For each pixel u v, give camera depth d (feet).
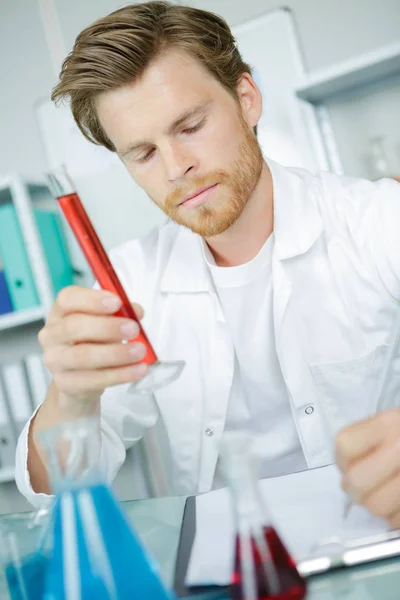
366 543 1.94
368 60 6.82
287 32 7.82
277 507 2.43
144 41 3.47
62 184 2.62
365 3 7.78
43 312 7.70
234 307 4.47
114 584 1.49
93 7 8.63
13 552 2.27
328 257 4.43
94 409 3.09
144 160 3.72
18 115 9.07
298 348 4.20
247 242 4.39
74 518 1.56
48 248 8.12
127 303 2.71
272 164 4.63
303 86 7.22
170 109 3.50
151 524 2.65
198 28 3.72
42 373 7.67
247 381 4.43
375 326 4.37
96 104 3.70
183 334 4.57
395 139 7.50
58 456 1.62
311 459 4.09
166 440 7.57
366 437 2.06
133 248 5.13
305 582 1.63
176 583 1.86
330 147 7.83
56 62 8.87
